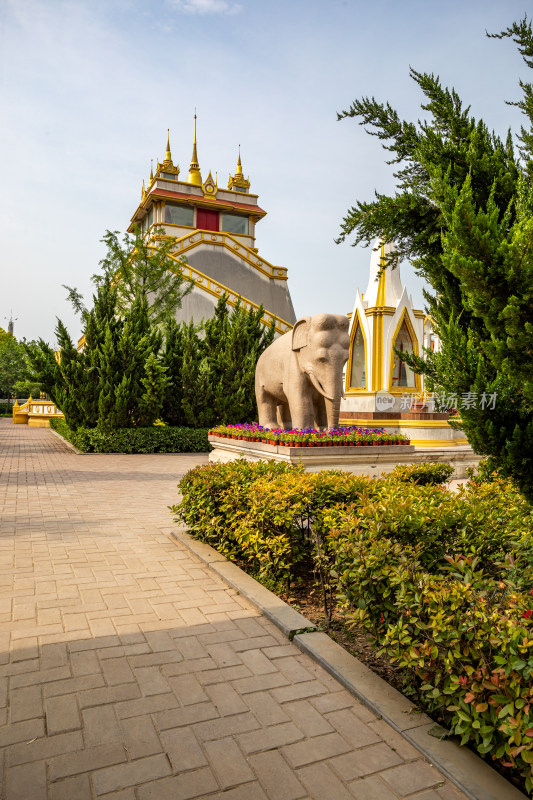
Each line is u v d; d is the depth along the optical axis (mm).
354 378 18000
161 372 16156
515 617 2477
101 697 3029
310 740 2693
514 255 2518
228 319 18969
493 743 2428
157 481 10820
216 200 36625
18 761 2504
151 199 35500
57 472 12055
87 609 4219
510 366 2789
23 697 3012
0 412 51188
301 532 4883
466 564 3088
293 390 10445
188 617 4121
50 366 16672
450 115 3482
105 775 2428
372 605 3240
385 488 4801
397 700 2973
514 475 3172
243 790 2357
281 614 4070
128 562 5402
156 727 2773
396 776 2453
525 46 3414
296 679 3270
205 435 17047
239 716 2879
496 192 3262
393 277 17000
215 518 5559
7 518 7281
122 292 21609
